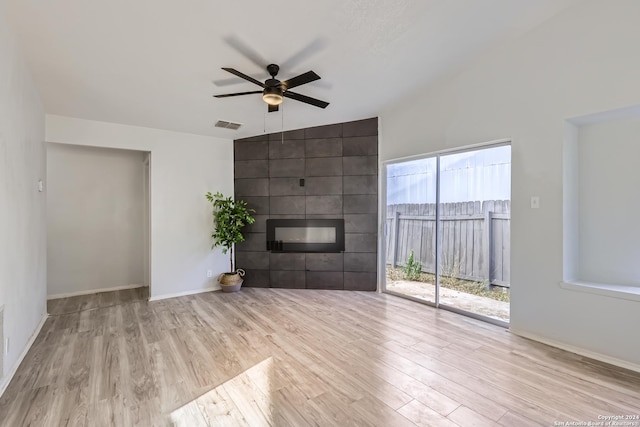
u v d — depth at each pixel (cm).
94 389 219
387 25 267
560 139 282
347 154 486
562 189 282
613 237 279
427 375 237
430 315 373
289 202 502
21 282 270
